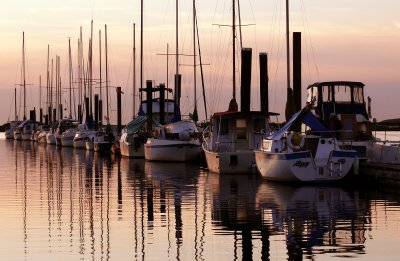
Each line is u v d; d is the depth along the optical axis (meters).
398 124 56.53
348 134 48.88
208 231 26.58
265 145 45.94
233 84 64.50
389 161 46.03
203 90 76.81
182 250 23.06
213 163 52.66
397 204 34.09
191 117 75.25
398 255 21.95
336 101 50.38
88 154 91.38
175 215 30.78
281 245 23.69
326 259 21.50
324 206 33.47
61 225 28.11
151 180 48.19
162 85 76.69
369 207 33.03
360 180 43.31
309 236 25.31
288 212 31.48
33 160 77.06
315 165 42.44
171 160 67.50
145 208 33.16
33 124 160.00
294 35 50.09
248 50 54.72
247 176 49.94
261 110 55.88
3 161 75.25
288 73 52.84
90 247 23.59
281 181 44.22
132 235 25.81
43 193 40.09
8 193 40.16
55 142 128.62
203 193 39.44
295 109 49.81
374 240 24.44
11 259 21.84
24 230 26.89
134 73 90.88
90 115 111.06
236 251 22.81
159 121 80.38
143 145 76.38
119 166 63.94
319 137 43.19
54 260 21.72
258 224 28.14
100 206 33.97
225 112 53.19
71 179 49.97
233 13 64.75
